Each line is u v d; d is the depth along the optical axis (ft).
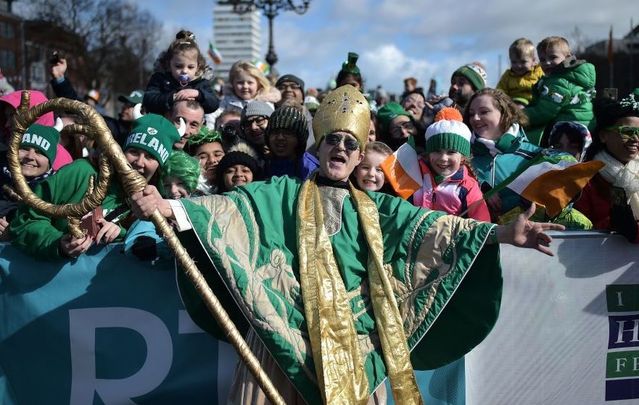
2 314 9.11
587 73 14.32
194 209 7.94
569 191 9.68
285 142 11.75
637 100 10.77
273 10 49.85
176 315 9.18
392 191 11.09
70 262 9.04
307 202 8.35
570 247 9.78
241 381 8.11
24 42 146.82
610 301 9.99
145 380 9.24
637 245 9.95
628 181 10.61
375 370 7.98
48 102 7.66
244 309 7.82
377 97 33.19
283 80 19.04
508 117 11.59
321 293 7.89
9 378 9.18
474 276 8.38
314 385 7.77
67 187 9.01
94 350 9.15
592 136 12.39
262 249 8.11
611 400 10.18
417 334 8.07
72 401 9.19
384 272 8.07
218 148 12.76
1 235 9.39
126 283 9.11
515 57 17.48
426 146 10.64
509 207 10.59
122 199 9.35
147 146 9.36
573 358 9.96
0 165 11.62
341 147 8.38
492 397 9.83
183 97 12.78
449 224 8.18
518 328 9.77
